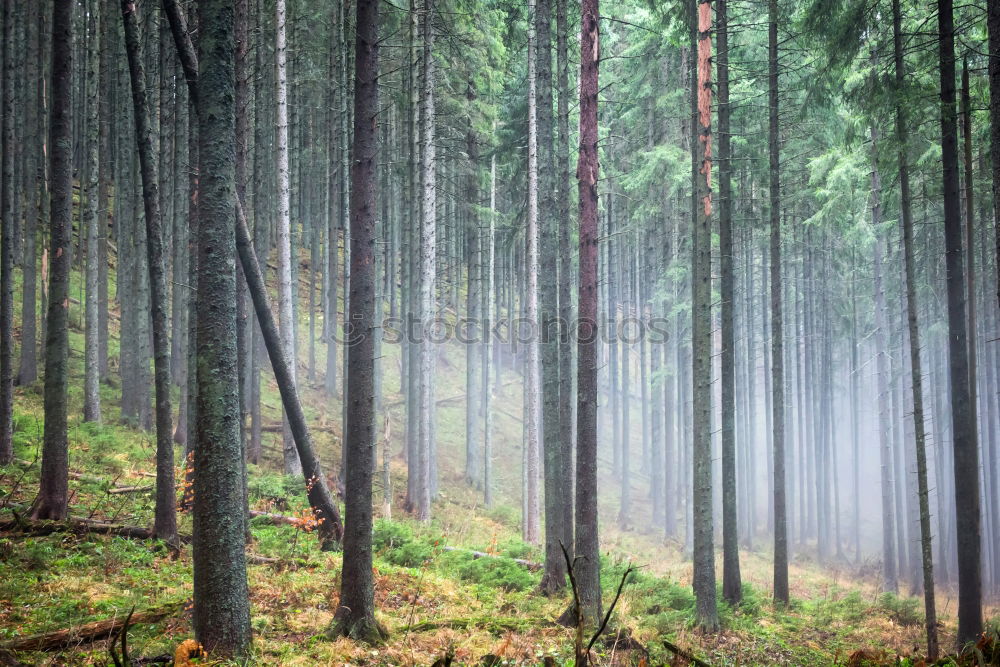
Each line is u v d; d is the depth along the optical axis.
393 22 20.03
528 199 20.84
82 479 13.62
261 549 11.97
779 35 18.08
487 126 23.38
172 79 20.92
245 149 13.45
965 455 11.04
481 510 23.72
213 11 7.01
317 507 13.33
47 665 6.27
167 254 22.42
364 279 8.43
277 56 18.03
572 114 23.80
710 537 12.02
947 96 11.21
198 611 6.76
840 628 13.41
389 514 18.03
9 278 13.69
